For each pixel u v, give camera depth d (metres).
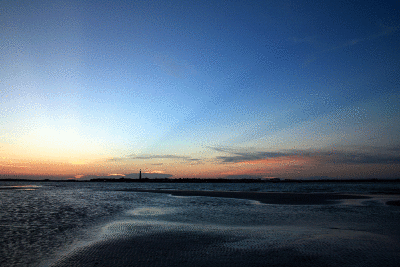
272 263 10.11
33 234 15.46
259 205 32.31
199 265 9.88
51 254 11.38
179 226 18.08
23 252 11.67
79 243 13.27
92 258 10.76
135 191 72.25
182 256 11.00
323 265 9.91
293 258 10.72
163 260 10.47
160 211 26.84
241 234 15.30
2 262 10.30
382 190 71.19
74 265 9.91
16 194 56.62
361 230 16.56
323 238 14.14
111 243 13.20
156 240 13.82
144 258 10.72
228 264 10.01
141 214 24.55
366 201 36.00
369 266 9.79
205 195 51.09
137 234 15.38
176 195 52.19
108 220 20.88
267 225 18.53
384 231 16.17
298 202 35.75
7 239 14.13
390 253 11.35
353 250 11.80
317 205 31.80
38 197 47.66
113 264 9.99
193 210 27.56
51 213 24.95
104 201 39.19
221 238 14.27
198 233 15.62
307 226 18.11
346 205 31.45
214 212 25.95
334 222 19.72
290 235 14.99
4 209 27.64
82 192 67.69
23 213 24.72
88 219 21.36
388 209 27.52
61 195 54.50
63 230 16.66
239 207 30.34
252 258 10.73
